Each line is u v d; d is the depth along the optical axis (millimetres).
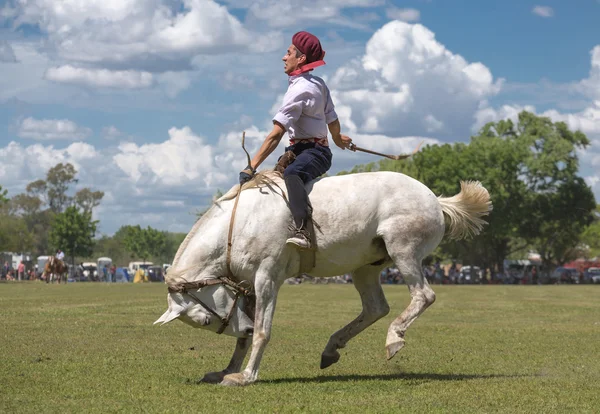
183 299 8133
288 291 37625
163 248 150750
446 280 81625
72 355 10117
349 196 8234
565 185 90125
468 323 16484
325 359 8844
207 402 6902
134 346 11227
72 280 85250
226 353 10516
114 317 16641
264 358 10133
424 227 8328
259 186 8258
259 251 8086
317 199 8211
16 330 13477
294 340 12367
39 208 160875
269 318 8133
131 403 6848
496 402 6918
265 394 7324
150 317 16688
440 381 8164
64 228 110625
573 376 8609
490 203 8695
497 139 88500
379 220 8297
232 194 8312
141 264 98812
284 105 8352
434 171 85688
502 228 85062
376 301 8844
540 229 91625
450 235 8820
